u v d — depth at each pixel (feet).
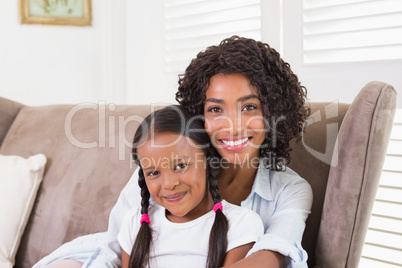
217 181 4.05
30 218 5.25
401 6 5.15
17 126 5.91
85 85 8.38
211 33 7.09
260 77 3.64
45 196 5.24
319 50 5.78
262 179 4.03
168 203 3.61
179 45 7.54
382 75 5.32
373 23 5.35
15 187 5.11
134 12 8.29
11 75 7.89
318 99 5.89
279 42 6.21
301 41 5.95
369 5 5.39
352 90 5.57
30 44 7.97
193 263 3.62
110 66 8.41
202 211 3.78
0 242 4.93
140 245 3.72
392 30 5.22
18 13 7.87
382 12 5.27
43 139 5.57
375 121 3.49
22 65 7.95
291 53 6.11
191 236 3.69
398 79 5.20
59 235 5.02
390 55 5.25
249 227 3.61
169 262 3.68
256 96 3.67
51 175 5.30
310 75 5.94
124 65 8.48
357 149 3.51
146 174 3.65
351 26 5.53
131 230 3.89
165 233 3.76
